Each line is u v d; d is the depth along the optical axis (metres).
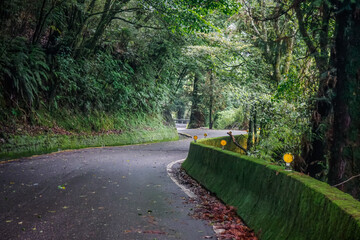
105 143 20.20
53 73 17.70
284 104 10.96
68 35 18.52
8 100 14.71
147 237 4.98
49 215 5.88
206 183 8.91
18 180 8.69
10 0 14.44
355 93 5.15
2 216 5.71
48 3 16.55
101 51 22.38
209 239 4.99
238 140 23.41
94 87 20.41
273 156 12.02
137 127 24.78
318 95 7.35
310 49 8.34
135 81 25.50
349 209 2.99
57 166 11.35
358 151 5.12
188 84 52.72
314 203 3.68
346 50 5.23
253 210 5.64
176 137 31.02
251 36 18.41
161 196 7.79
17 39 15.52
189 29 17.23
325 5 7.02
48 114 17.11
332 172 5.43
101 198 7.27
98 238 4.86
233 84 18.84
